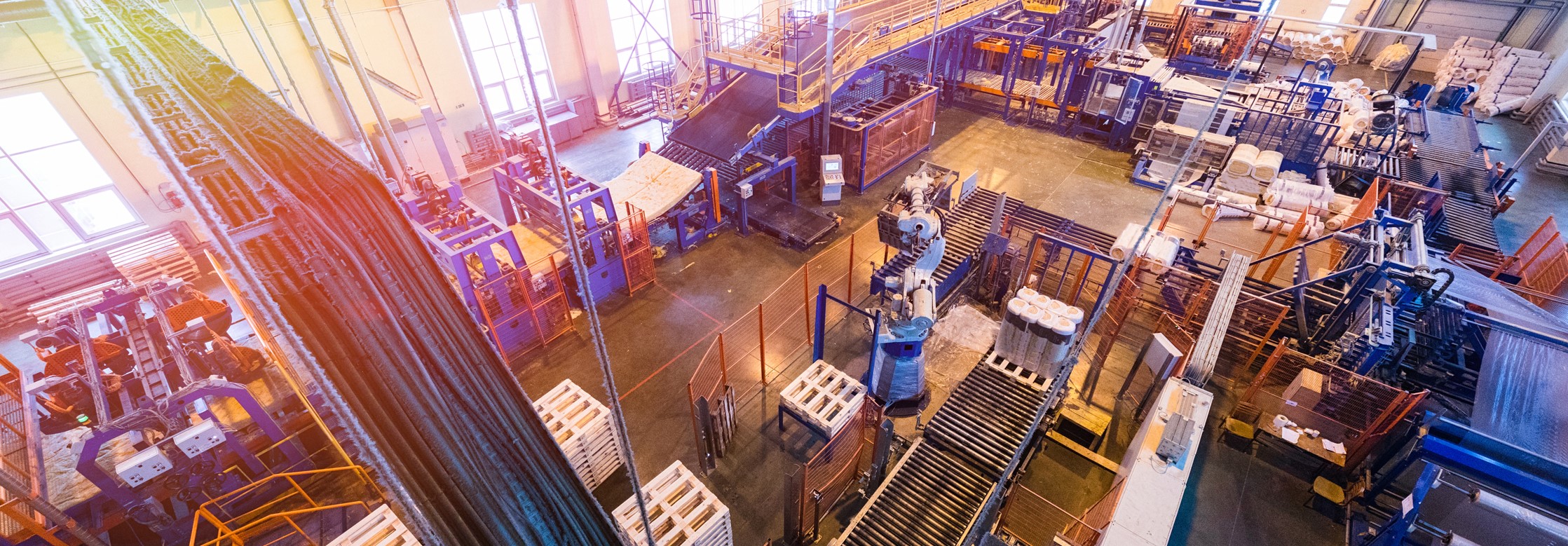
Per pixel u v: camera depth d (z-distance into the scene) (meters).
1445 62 30.55
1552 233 16.34
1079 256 16.59
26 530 9.49
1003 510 10.89
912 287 12.91
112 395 11.32
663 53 28.00
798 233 18.89
